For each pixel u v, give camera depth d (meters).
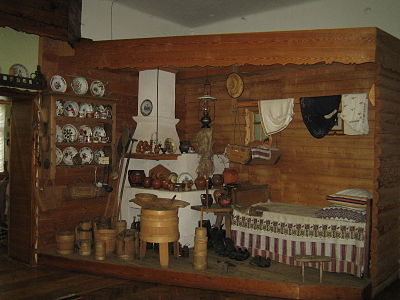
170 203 5.05
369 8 5.62
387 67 4.29
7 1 4.88
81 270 5.16
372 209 4.50
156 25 7.14
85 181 5.98
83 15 6.04
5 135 7.34
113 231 5.32
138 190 6.07
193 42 4.55
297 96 5.93
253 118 6.45
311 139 5.79
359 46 3.99
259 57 4.32
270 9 6.70
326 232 4.79
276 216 5.12
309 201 5.81
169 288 4.61
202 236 4.80
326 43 4.10
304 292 4.29
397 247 5.05
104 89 6.08
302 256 4.48
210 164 6.01
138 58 4.85
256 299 4.31
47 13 5.31
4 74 5.00
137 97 6.64
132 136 6.27
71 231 5.84
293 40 4.21
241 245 5.43
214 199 6.07
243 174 6.59
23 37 5.25
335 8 5.98
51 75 5.51
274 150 5.91
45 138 5.38
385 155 4.47
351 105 5.21
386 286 4.78
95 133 6.00
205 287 4.61
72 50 5.44
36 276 4.95
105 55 5.07
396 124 4.76
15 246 5.61
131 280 4.87
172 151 6.02
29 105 5.37
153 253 5.41
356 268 4.60
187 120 7.34
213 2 6.49
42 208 5.38
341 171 5.51
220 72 6.26
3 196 6.94
